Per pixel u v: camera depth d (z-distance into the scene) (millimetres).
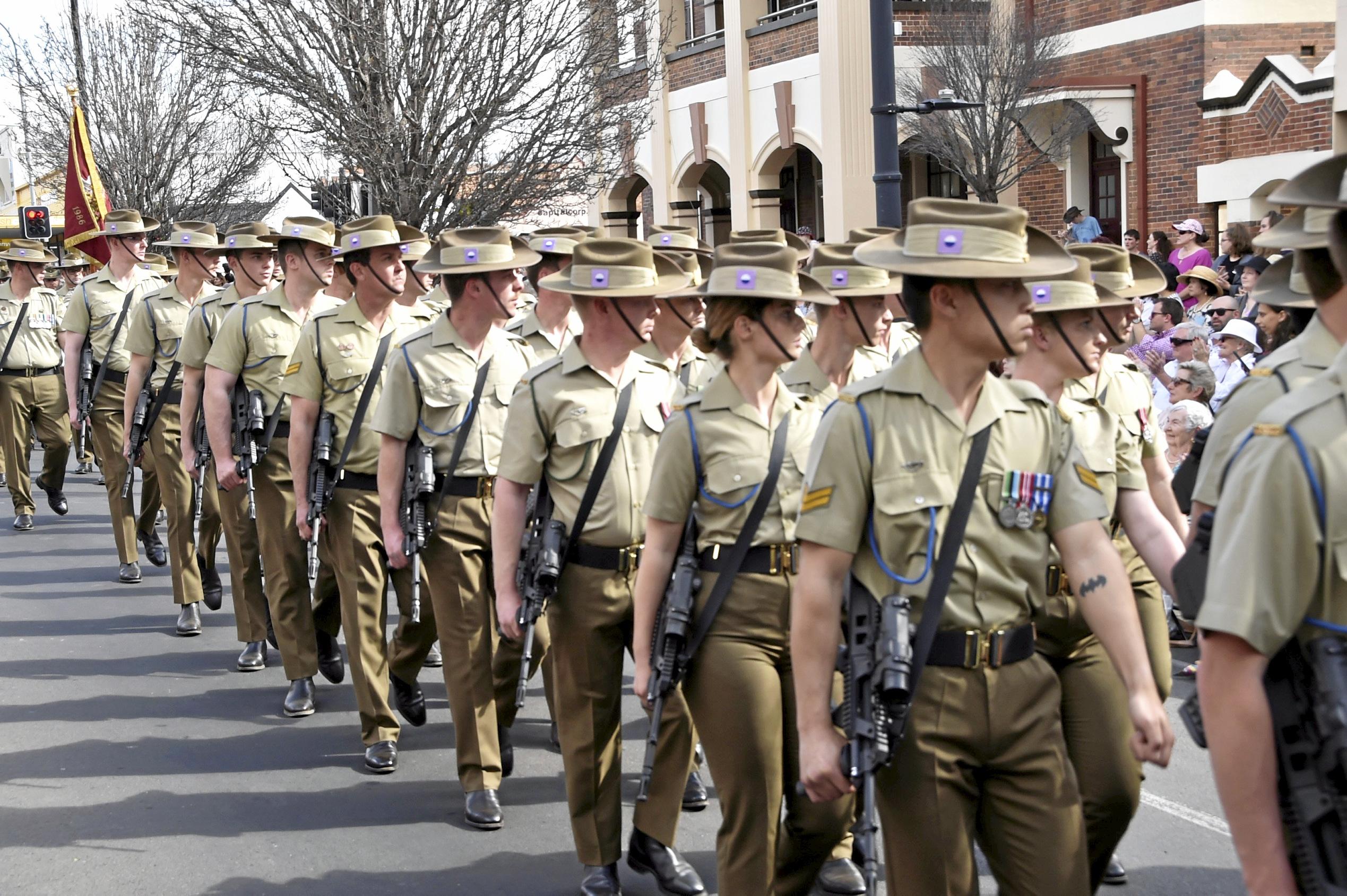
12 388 21750
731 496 7293
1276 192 4363
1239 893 8328
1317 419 4164
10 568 19125
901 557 5605
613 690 8547
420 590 11406
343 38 21734
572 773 8570
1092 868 7316
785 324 7320
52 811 10258
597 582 8414
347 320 11320
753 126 34000
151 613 16547
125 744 11781
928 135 25844
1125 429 7738
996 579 5582
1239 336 14766
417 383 9984
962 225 5480
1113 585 5609
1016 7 27641
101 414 18359
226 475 12961
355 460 11070
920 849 5637
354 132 21641
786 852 7418
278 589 12570
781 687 7316
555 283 8602
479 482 9938
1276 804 4230
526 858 9297
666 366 9352
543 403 8516
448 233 10188
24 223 34812
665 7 37688
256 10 21922
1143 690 5508
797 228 37531
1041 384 7418
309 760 11344
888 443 5609
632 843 8758
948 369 5648
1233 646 4215
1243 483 4254
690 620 7289
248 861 9305
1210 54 26453
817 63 31328
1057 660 7301
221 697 13141
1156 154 27641
